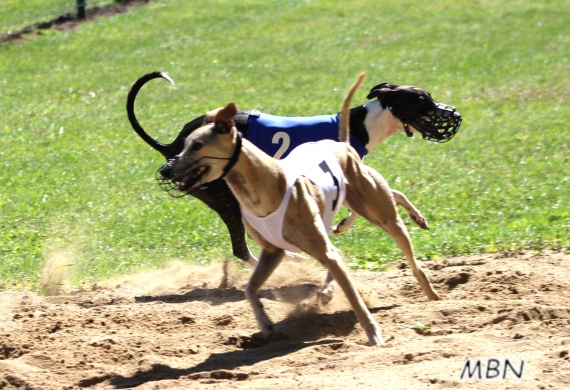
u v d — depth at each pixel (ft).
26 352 25.90
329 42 108.37
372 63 97.14
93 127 70.13
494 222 42.29
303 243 25.38
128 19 119.24
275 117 33.32
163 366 24.06
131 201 48.42
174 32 113.09
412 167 55.42
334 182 26.94
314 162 26.91
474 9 126.93
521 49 103.14
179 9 126.00
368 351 24.09
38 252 38.93
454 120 34.63
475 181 50.93
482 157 57.93
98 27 114.52
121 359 25.31
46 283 35.17
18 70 94.12
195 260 38.27
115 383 23.07
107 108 77.77
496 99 79.87
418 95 34.19
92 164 57.57
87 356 25.35
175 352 25.63
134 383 22.99
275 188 24.98
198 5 128.67
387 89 34.42
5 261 37.93
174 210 45.85
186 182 24.04
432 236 39.86
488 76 89.92
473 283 32.30
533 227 40.24
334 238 40.88
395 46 105.91
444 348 23.57
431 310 28.50
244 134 32.83
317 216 25.48
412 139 65.31
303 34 112.78
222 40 109.70
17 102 79.66
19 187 51.44
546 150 59.31
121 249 39.91
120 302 32.63
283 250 27.14
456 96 81.61
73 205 47.37
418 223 34.83
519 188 48.65
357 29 115.24
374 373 21.66
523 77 88.74
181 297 32.94
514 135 64.69
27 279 36.14
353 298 25.30
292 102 78.89
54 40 108.06
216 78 91.20
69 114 75.20
